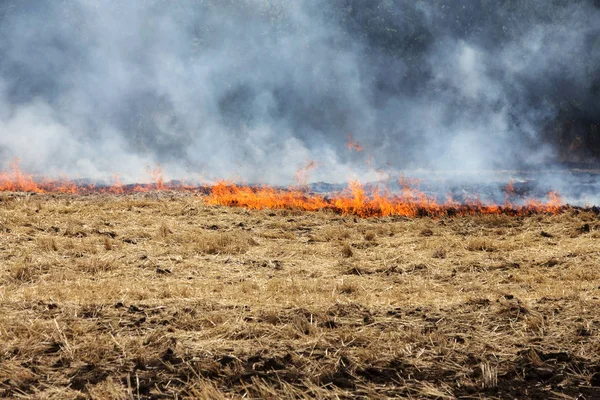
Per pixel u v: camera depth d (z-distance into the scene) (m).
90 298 12.41
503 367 9.15
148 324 10.74
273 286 14.25
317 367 9.12
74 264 16.34
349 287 14.11
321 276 16.02
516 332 10.30
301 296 13.05
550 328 10.41
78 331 10.28
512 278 15.32
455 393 8.60
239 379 8.81
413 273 16.20
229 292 13.57
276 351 9.61
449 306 11.73
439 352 9.55
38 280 14.66
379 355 9.45
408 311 11.38
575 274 15.54
